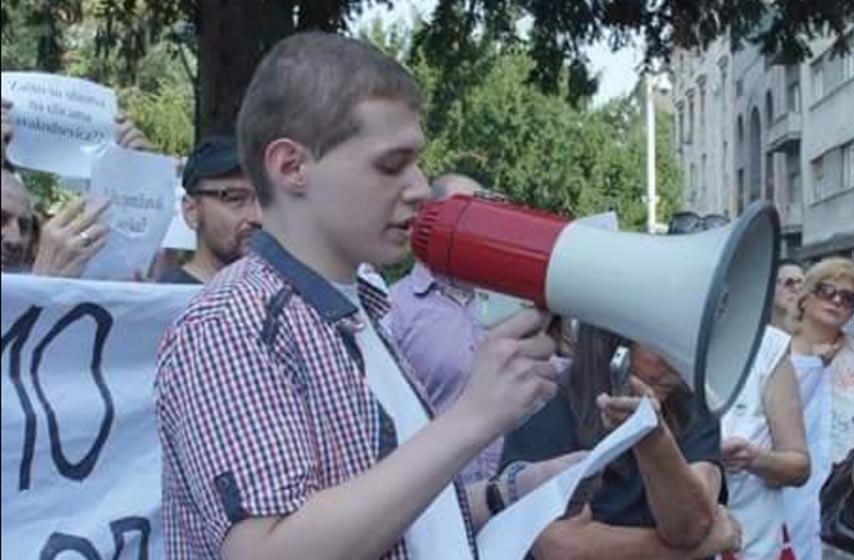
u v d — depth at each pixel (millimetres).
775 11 12445
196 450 1773
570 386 2805
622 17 12383
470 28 12773
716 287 1734
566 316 1857
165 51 16844
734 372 1877
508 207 1902
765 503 4367
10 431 2352
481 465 3012
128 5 12211
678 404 2818
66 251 2980
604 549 2752
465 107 18188
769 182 36156
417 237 1914
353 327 1892
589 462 2117
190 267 3916
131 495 2611
